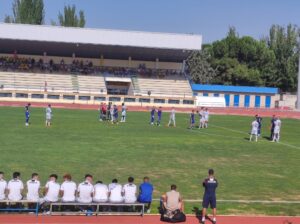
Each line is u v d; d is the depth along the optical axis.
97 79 81.75
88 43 79.19
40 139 33.50
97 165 24.97
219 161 28.22
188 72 105.44
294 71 106.00
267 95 92.62
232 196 19.94
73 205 16.67
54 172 22.69
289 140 40.94
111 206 17.11
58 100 73.00
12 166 23.55
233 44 108.06
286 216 17.33
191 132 43.38
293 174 25.31
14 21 101.50
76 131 39.53
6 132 36.59
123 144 33.06
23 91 71.75
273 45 110.69
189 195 19.72
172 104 77.38
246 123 56.28
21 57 86.31
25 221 15.44
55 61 87.81
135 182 21.62
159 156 28.80
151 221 16.08
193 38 81.00
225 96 91.12
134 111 68.56
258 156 30.83
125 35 79.88
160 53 86.88
